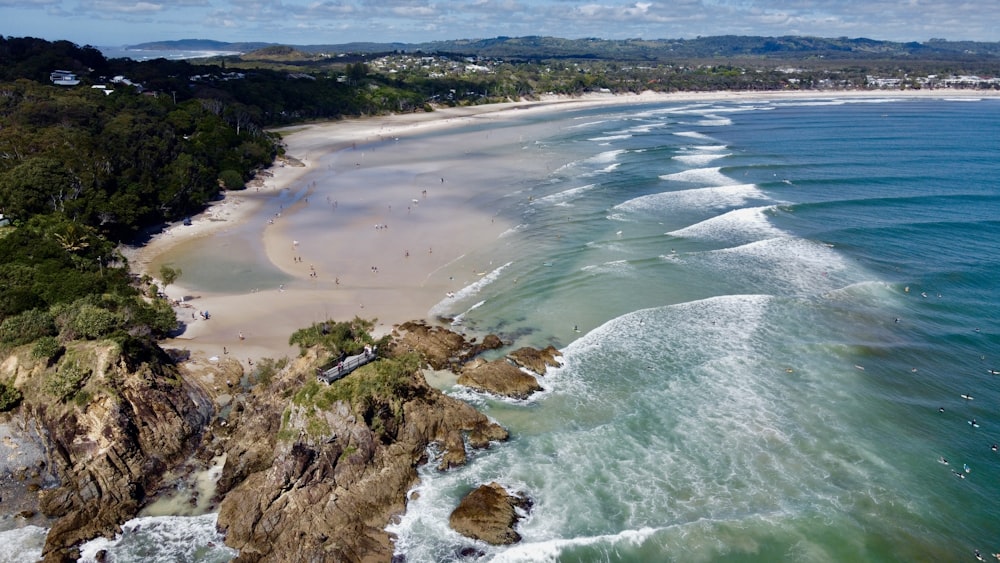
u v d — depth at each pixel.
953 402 40.41
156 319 47.00
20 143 76.56
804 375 43.62
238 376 43.62
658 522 31.92
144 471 35.06
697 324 50.84
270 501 32.09
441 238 71.19
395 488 33.88
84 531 31.64
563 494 33.94
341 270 62.19
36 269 49.16
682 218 76.06
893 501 32.72
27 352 37.78
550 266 62.56
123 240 68.88
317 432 33.84
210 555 30.73
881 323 50.03
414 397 38.81
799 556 29.75
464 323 51.81
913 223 70.56
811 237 67.56
